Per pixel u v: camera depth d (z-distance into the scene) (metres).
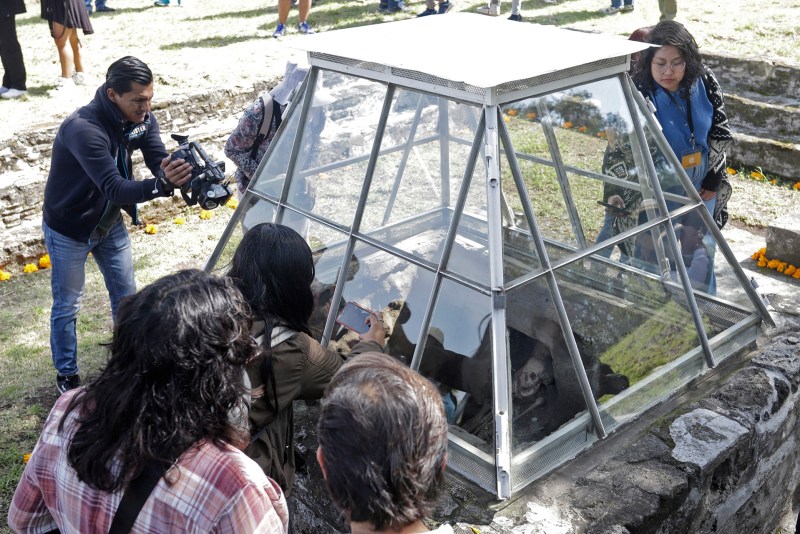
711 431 3.39
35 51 10.23
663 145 3.68
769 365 3.83
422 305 3.23
